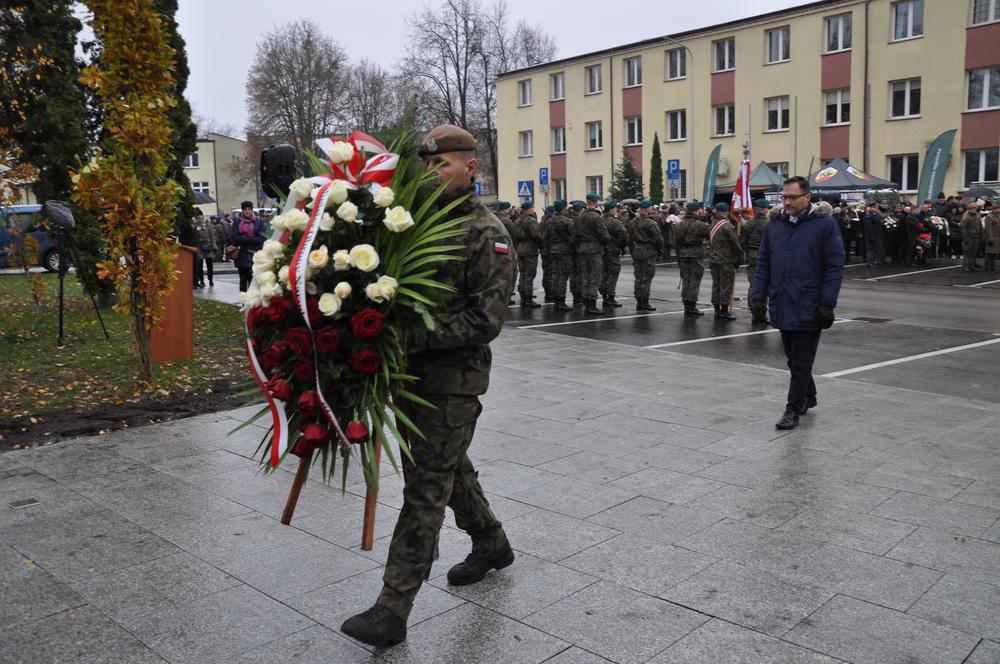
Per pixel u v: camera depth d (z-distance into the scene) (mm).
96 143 14297
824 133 31297
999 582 3756
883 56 29484
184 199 14680
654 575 3859
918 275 21016
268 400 3189
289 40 51844
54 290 17219
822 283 6285
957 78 27906
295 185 3139
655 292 18469
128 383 8023
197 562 4051
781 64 32125
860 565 3943
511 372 8859
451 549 4195
